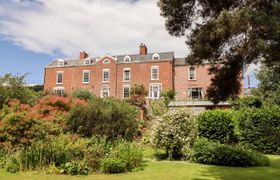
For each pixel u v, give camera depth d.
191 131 12.83
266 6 6.16
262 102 24.12
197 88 36.75
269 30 5.86
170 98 33.25
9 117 10.50
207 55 7.09
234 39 6.86
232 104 25.86
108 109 12.40
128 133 12.72
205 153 11.51
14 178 7.98
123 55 42.47
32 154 9.26
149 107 28.62
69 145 9.77
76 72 42.16
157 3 7.90
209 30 6.61
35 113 11.30
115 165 9.16
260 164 11.02
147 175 8.73
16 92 15.02
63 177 8.24
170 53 39.75
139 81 38.88
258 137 15.45
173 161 12.12
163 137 12.63
